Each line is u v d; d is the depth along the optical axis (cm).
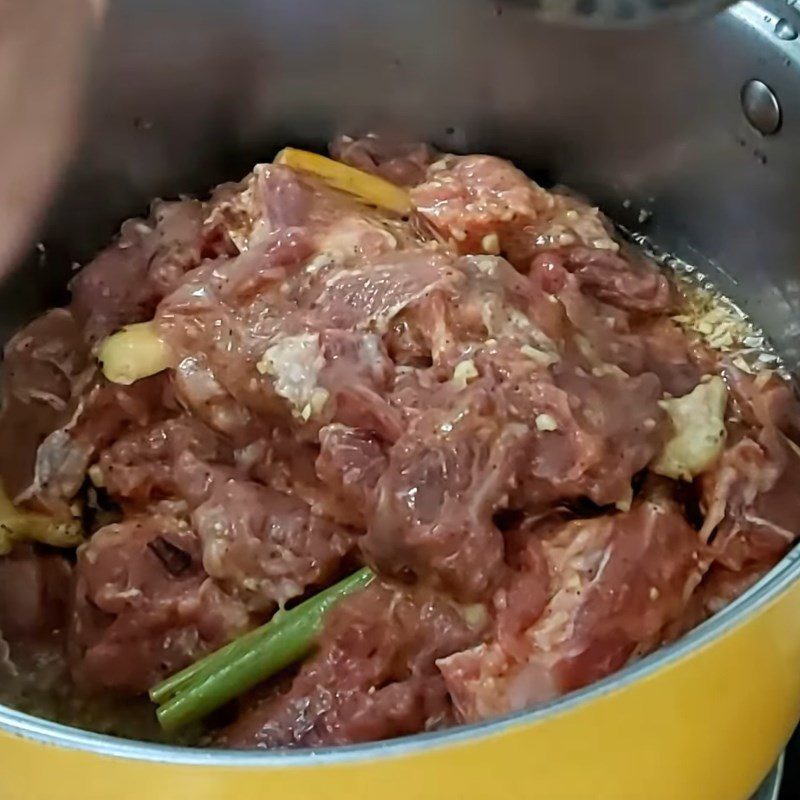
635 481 40
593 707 31
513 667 37
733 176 46
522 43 46
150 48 46
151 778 31
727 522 40
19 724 31
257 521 41
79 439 44
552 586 38
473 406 39
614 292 46
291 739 38
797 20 41
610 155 48
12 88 45
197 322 43
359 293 42
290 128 50
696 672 32
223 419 43
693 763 35
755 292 47
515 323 41
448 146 50
